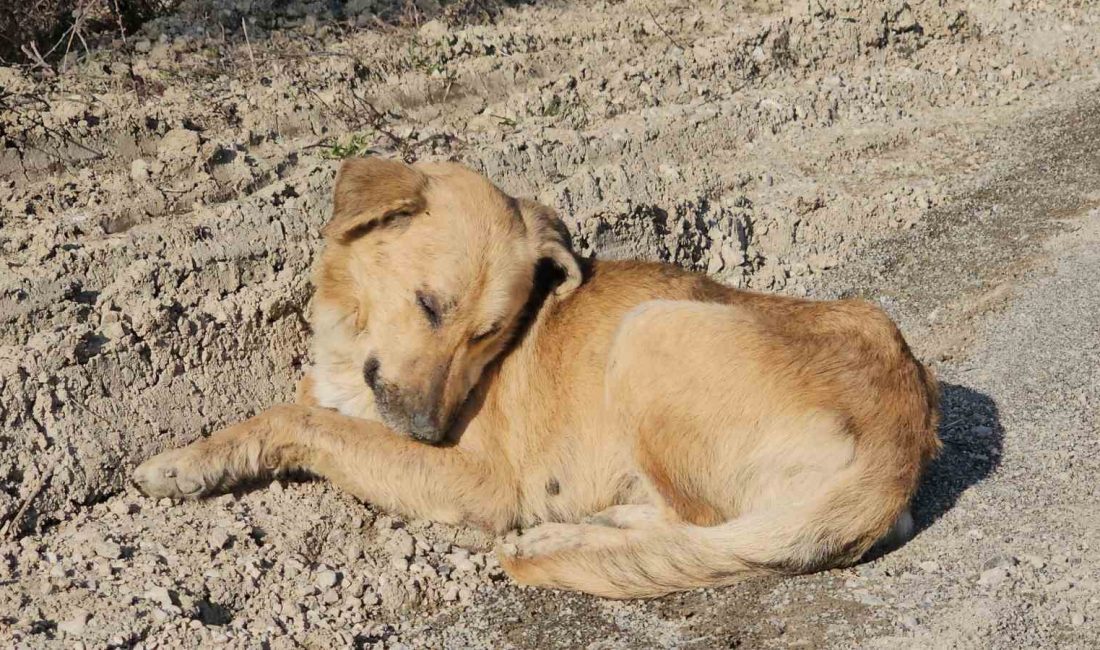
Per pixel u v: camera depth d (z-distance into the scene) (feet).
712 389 8.07
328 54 10.73
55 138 9.33
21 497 8.04
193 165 9.37
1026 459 8.39
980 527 8.05
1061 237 10.09
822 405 7.99
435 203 8.22
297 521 8.21
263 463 8.25
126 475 8.27
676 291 8.43
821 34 11.89
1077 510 8.06
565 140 10.24
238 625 7.74
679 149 10.64
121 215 9.04
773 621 7.75
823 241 10.26
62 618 7.60
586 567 7.93
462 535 8.32
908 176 10.85
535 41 11.33
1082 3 13.48
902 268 10.03
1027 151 11.10
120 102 9.77
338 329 8.43
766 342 8.10
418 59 10.83
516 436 8.29
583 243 9.57
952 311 9.59
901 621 7.67
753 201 10.38
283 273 8.93
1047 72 12.50
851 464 7.92
